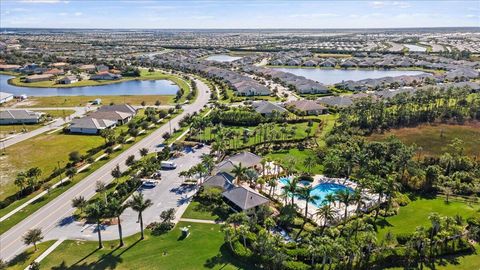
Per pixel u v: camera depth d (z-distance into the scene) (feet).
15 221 277.03
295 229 263.90
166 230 263.70
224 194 303.48
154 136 486.38
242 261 227.81
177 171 367.86
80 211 290.15
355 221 261.03
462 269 218.59
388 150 369.91
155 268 221.66
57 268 222.07
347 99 617.62
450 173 347.56
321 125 510.17
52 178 354.13
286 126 498.69
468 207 292.20
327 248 208.23
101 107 593.83
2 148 442.09
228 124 529.04
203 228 266.57
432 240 237.45
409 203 301.02
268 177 349.20
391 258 224.94
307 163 360.07
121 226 269.64
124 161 398.01
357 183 322.55
